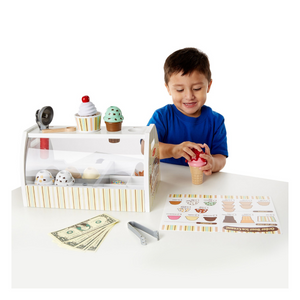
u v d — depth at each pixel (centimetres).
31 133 204
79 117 200
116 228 181
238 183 229
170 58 238
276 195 212
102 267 154
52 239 174
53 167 211
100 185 202
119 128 206
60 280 148
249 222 184
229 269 152
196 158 222
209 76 243
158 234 172
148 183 192
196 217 189
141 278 148
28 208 204
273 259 157
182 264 155
